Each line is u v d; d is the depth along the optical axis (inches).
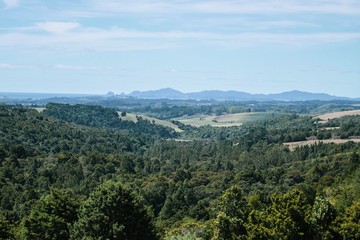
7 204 3304.6
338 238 1745.8
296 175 4756.4
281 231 1758.1
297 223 1766.7
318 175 4493.1
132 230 1774.1
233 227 1888.5
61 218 1827.0
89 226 1722.4
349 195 2778.1
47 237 1798.7
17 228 2217.0
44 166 4478.3
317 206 1808.6
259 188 4441.4
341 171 4362.7
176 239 2399.1
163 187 4439.0
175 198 4042.8
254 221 1872.5
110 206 1748.3
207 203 4092.0
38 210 1878.7
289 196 1838.1
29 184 3878.0
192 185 4712.1
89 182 4133.9
